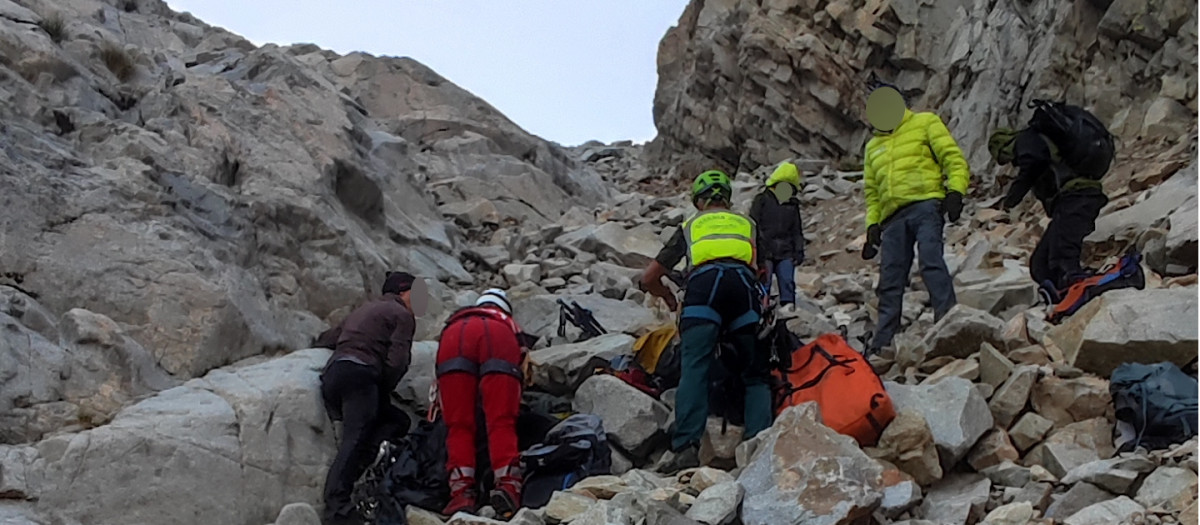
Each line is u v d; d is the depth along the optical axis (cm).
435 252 978
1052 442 461
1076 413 482
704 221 523
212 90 852
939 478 445
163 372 518
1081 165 679
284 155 809
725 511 393
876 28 1688
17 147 587
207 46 1432
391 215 969
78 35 809
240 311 577
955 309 577
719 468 494
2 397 434
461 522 405
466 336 483
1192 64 1127
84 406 457
